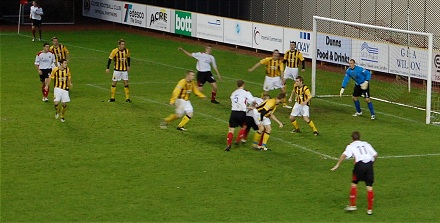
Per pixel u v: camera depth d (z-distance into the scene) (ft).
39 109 122.31
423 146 104.37
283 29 179.83
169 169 90.84
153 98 133.69
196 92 109.60
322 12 198.29
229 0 228.02
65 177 86.74
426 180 88.28
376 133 111.75
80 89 140.46
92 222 72.59
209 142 104.22
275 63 128.67
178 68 167.22
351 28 189.06
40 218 73.46
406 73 151.02
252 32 189.37
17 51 183.93
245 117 100.53
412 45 171.42
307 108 109.50
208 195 81.41
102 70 162.09
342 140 106.93
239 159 96.02
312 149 101.71
